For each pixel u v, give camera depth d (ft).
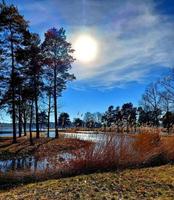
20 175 36.47
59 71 121.90
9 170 41.14
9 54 98.12
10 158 65.98
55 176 36.76
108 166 38.55
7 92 96.89
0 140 113.19
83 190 26.71
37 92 113.39
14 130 101.30
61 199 24.03
